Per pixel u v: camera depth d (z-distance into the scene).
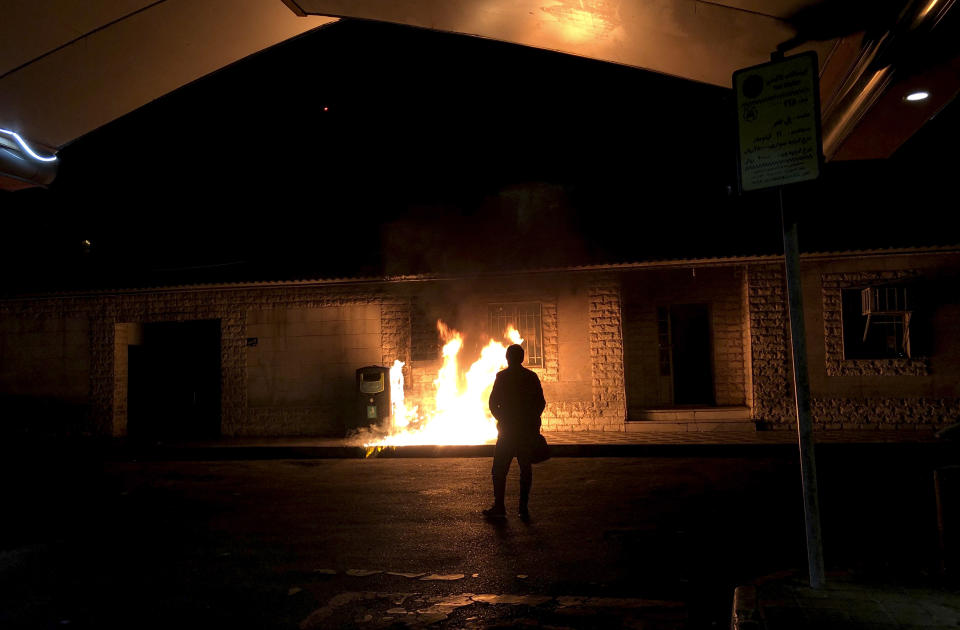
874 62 5.19
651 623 4.46
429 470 10.77
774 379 14.05
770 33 5.78
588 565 5.71
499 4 6.32
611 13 6.09
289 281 15.41
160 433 16.70
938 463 10.20
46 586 5.48
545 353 15.00
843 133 6.14
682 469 10.12
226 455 13.05
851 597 4.16
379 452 12.65
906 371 13.44
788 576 4.69
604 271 14.85
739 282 15.59
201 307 16.11
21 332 16.75
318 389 15.59
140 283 16.28
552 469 10.49
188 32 6.46
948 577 4.57
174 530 7.29
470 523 7.26
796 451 11.38
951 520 4.61
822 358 13.82
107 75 6.66
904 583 4.47
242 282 15.50
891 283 13.48
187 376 17.14
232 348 15.95
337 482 9.92
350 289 15.62
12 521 7.95
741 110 4.43
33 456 13.55
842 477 9.22
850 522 6.82
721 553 5.95
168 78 7.12
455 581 5.40
